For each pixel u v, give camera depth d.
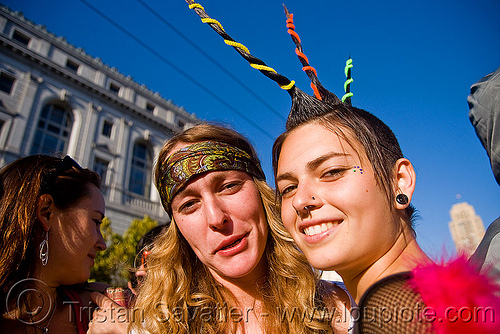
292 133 1.07
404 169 0.95
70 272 1.33
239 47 1.23
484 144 0.98
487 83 0.93
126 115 16.97
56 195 1.33
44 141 13.57
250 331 1.39
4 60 13.31
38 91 13.91
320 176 0.93
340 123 0.97
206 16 1.30
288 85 1.13
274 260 1.51
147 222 11.30
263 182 1.56
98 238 1.45
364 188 0.87
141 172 16.84
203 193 1.36
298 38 1.33
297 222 0.99
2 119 12.41
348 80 1.28
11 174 1.33
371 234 0.84
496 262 0.77
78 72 15.96
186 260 1.55
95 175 1.53
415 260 0.81
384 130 1.01
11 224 1.23
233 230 1.33
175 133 1.69
